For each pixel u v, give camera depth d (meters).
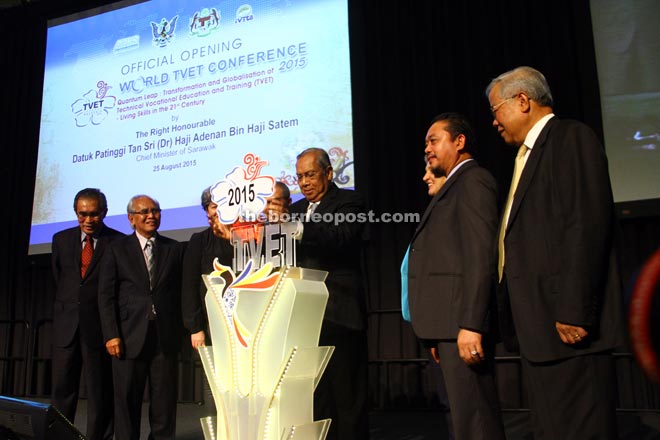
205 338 2.80
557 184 1.40
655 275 0.70
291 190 4.15
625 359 3.40
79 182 4.91
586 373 1.32
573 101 3.66
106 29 5.10
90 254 3.09
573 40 3.74
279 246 1.75
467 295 1.61
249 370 1.65
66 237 3.15
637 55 3.52
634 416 3.21
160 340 2.72
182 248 2.97
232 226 1.86
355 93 4.12
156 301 2.76
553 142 1.45
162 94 4.72
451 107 4.05
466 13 4.09
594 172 1.35
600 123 3.54
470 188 1.72
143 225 2.86
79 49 5.19
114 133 4.85
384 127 4.19
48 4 5.50
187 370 4.47
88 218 3.08
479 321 1.58
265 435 1.59
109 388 2.89
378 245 4.11
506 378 3.66
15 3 5.80
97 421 2.79
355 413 2.22
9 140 5.50
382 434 3.00
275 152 4.25
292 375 1.63
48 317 5.03
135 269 2.79
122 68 4.95
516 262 1.44
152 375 2.72
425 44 4.20
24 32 5.65
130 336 2.71
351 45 4.18
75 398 2.96
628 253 3.48
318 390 2.36
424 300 1.76
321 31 4.29
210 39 4.64
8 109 5.57
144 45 4.90
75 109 5.07
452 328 1.68
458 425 1.65
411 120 4.15
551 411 1.35
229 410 1.68
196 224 4.38
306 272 1.72
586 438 1.30
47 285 5.10
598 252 1.30
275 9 4.46
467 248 1.65
